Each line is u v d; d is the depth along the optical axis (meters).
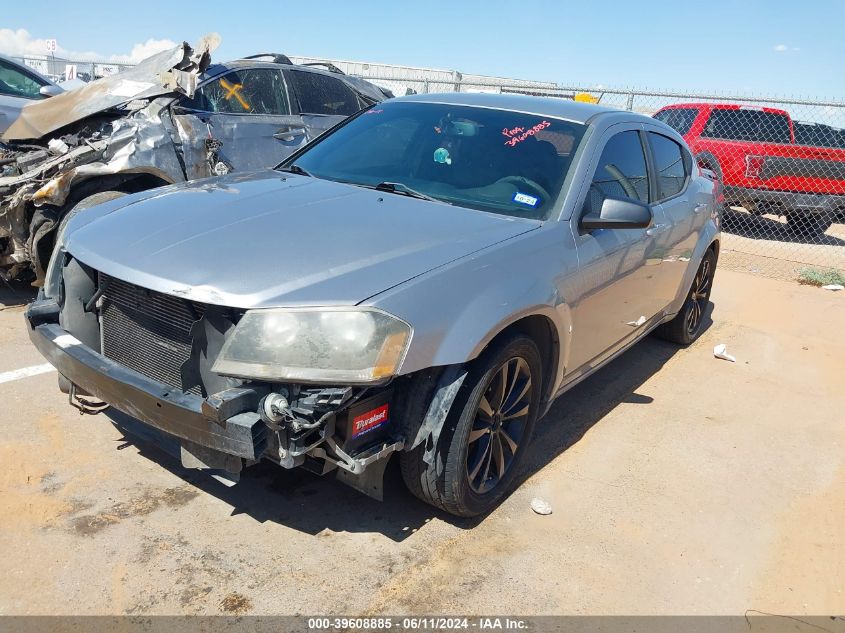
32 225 5.17
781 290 7.88
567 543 2.97
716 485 3.56
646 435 4.05
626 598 2.67
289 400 2.33
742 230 11.77
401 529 2.95
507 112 3.89
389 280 2.50
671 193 4.63
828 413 4.57
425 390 2.59
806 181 10.03
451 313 2.55
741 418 4.40
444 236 2.87
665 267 4.43
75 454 3.30
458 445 2.73
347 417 2.40
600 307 3.60
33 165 5.49
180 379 2.53
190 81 5.94
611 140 3.83
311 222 2.88
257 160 6.61
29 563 2.57
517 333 2.92
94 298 2.91
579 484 3.45
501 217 3.20
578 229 3.33
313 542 2.82
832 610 2.70
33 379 4.06
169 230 2.83
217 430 2.34
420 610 2.50
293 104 7.18
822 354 5.75
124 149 5.49
